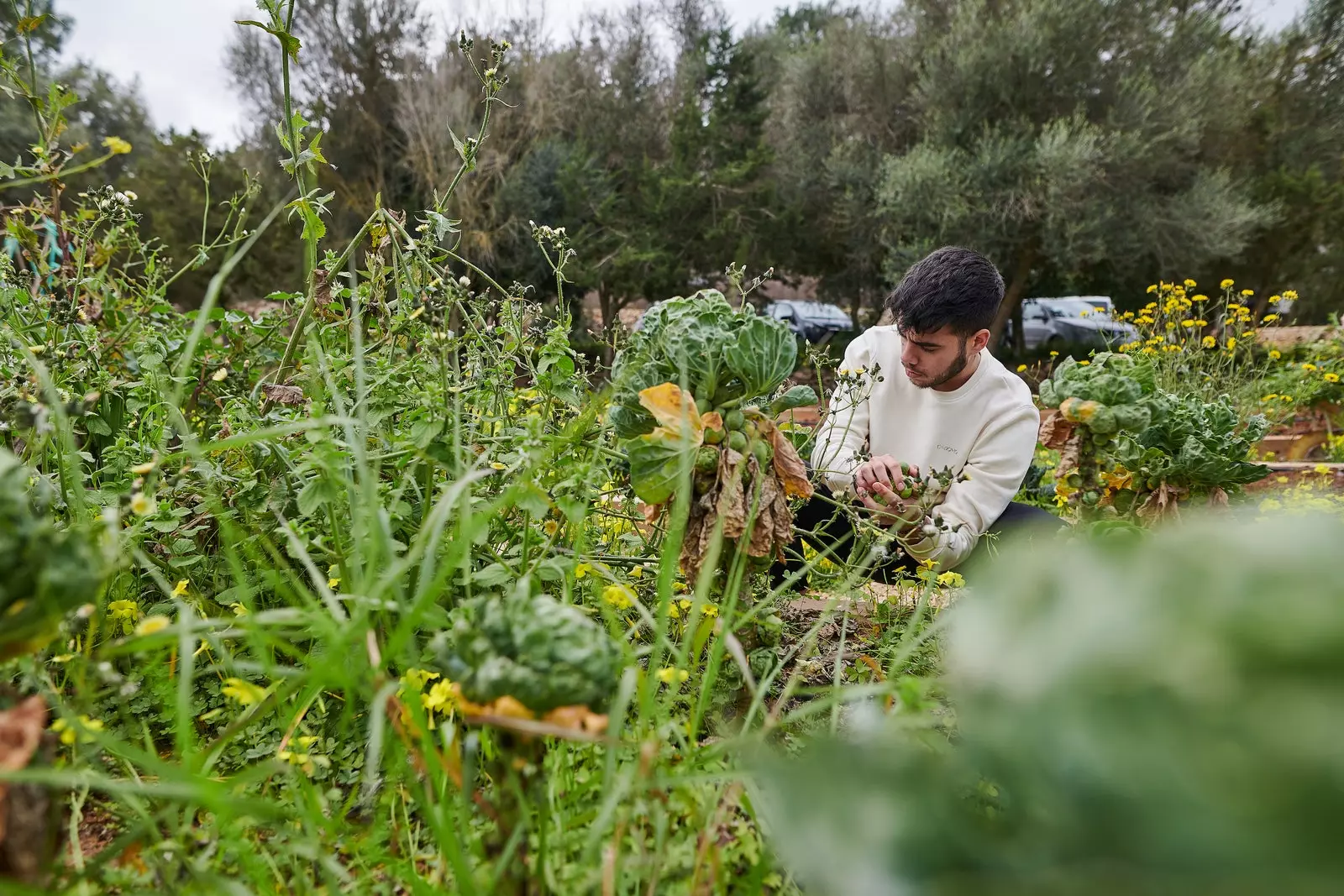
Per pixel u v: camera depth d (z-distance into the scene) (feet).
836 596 5.43
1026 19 48.55
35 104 5.64
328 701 4.40
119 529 4.01
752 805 3.01
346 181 58.85
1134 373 7.32
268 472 5.49
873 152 55.62
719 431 4.33
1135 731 1.48
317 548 5.05
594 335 6.92
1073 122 47.32
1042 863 1.57
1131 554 1.74
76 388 5.52
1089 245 46.01
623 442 4.99
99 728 3.17
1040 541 2.01
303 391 5.61
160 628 2.86
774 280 62.03
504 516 5.16
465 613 3.53
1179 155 48.65
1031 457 8.95
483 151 52.85
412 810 3.62
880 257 55.42
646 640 5.08
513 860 2.64
